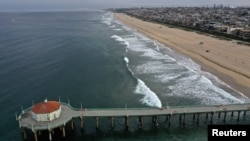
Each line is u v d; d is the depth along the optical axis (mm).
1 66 91250
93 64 93000
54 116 45344
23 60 99812
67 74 81438
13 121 51906
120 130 48938
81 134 47438
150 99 60750
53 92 66688
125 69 85750
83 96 63812
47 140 45094
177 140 46062
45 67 89750
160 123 51281
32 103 60250
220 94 63406
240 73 78125
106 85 71188
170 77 76562
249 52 104500
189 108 51125
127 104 58594
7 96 64312
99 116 47719
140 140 46094
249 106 52188
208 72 80812
